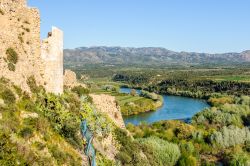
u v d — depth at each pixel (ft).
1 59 97.14
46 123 97.66
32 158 78.64
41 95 110.83
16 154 75.51
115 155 140.97
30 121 91.76
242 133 386.73
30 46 113.50
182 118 536.83
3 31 99.60
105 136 143.74
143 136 367.25
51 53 123.65
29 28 113.19
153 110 600.39
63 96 128.88
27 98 102.94
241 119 503.20
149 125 445.78
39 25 117.80
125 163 142.41
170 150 276.82
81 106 136.87
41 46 119.65
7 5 102.78
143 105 589.32
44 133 92.99
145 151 184.75
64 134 106.11
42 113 104.42
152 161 180.55
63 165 90.63
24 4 112.88
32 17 114.52
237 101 634.43
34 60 115.14
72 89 157.28
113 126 161.27
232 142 374.43
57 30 127.65
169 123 443.73
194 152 337.72
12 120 85.51
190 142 351.25
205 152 360.28
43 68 120.06
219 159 338.13
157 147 262.06
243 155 320.09
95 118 141.59
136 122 499.10
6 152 73.61
